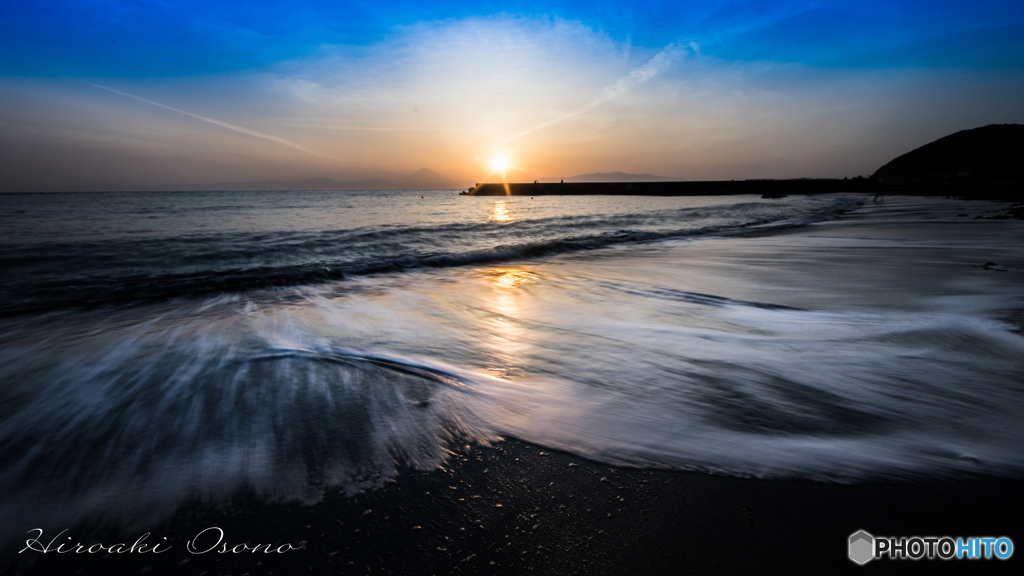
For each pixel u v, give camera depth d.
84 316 5.07
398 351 3.86
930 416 2.67
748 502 1.92
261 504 1.89
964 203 29.39
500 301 5.95
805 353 3.81
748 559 1.61
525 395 2.96
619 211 31.17
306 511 1.85
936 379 3.22
